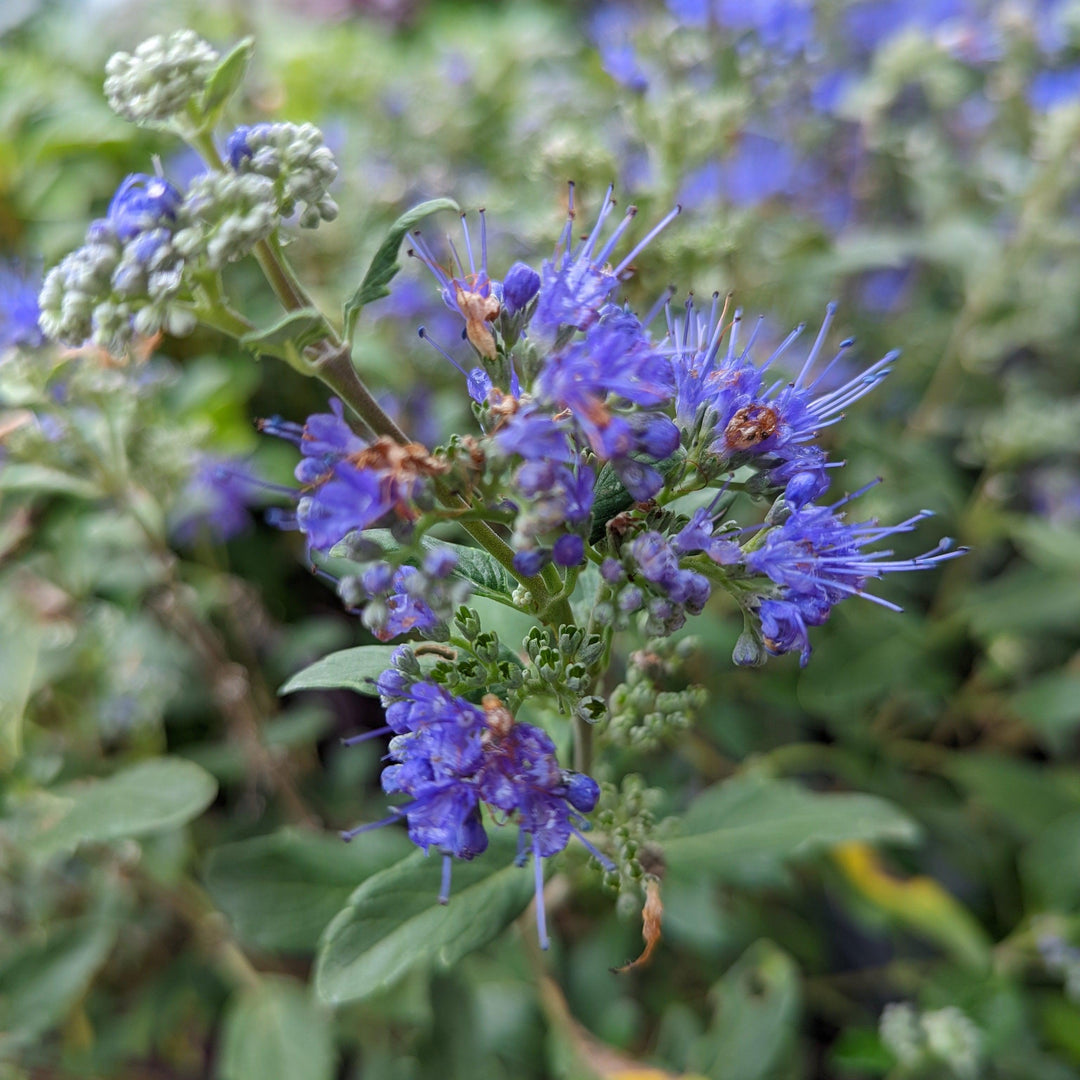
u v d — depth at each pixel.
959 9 0.29
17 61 0.27
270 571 0.25
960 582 0.27
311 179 0.11
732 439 0.12
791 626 0.11
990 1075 0.22
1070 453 0.31
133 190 0.11
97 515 0.21
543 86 0.29
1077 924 0.22
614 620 0.12
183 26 0.29
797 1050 0.23
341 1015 0.20
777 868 0.20
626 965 0.12
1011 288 0.28
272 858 0.16
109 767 0.21
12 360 0.17
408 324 0.24
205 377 0.22
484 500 0.11
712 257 0.19
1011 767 0.24
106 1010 0.22
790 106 0.27
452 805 0.11
